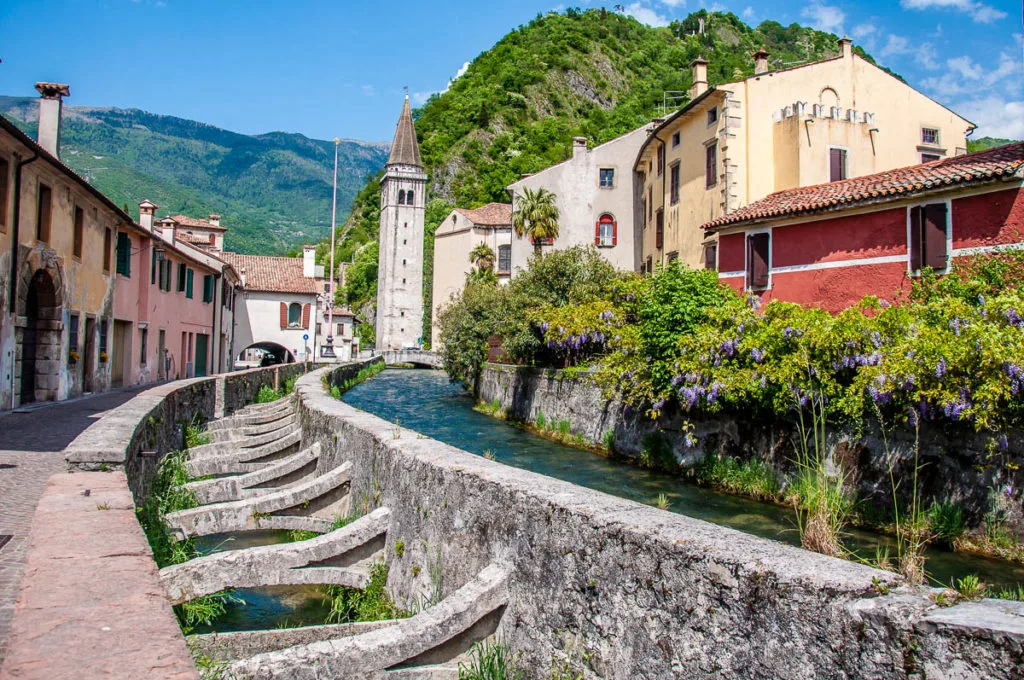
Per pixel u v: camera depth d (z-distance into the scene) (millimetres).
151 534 7996
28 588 3484
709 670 3844
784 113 26172
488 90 162125
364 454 9211
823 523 6141
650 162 37406
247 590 8141
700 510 13445
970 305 12836
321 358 65000
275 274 61438
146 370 30938
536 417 25672
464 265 76562
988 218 16297
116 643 2834
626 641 4398
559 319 24719
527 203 42781
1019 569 9828
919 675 2934
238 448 15828
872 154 26281
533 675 5102
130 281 28781
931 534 11000
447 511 6574
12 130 16422
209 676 4445
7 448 11414
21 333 18875
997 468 10656
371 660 4902
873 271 18703
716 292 17359
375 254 137125
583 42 184625
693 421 16750
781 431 14477
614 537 4598
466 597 5398
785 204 21422
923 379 11203
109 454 7320
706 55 172125
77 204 22547
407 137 102250
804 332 13938
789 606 3484
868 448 12516
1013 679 2670
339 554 7418
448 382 53094
